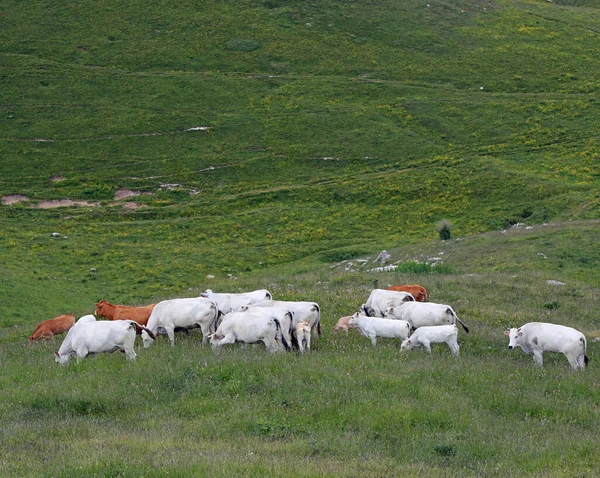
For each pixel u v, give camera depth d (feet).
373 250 175.01
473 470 38.45
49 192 226.17
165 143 255.70
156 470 36.14
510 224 189.78
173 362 56.34
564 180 217.97
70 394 50.03
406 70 304.09
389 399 48.70
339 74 299.79
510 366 58.95
